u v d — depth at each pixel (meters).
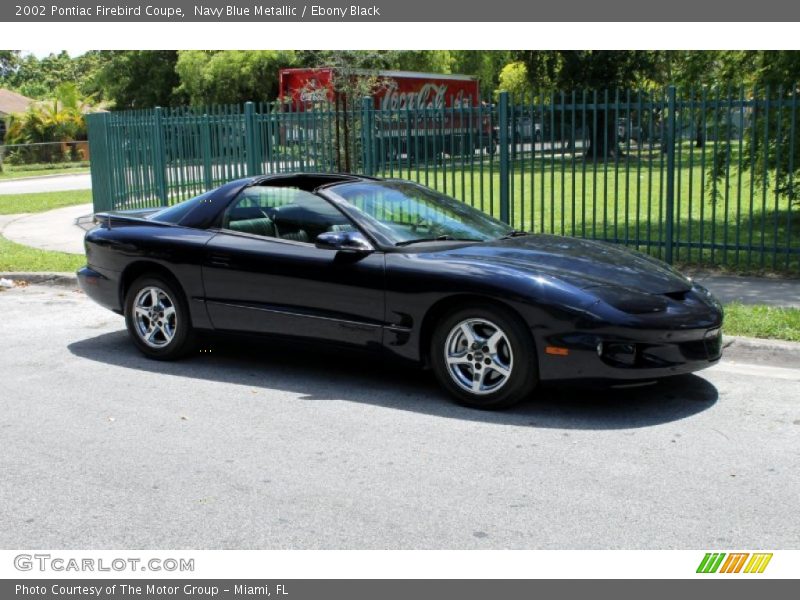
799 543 3.81
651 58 35.22
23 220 17.80
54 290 10.34
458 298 5.62
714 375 6.39
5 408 5.89
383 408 5.75
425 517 4.11
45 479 4.65
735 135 12.89
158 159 15.09
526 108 11.14
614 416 5.50
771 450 4.88
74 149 51.50
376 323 5.91
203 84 50.12
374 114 12.15
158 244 6.84
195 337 6.92
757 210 15.66
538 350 5.39
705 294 5.91
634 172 24.78
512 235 6.66
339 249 5.91
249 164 13.41
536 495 4.33
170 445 5.13
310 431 5.33
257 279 6.37
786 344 6.69
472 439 5.14
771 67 12.43
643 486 4.42
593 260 5.92
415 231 6.28
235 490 4.46
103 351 7.41
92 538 3.97
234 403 5.92
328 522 4.08
